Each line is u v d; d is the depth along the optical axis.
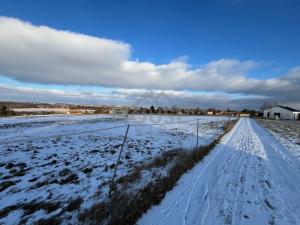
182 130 24.14
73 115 51.81
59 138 15.91
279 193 6.51
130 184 6.42
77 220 4.59
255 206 5.64
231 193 6.38
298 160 11.05
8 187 6.48
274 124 43.56
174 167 8.02
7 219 4.74
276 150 13.56
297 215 5.30
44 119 36.34
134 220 4.62
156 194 5.82
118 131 21.64
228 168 8.91
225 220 4.92
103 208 4.84
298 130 29.73
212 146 13.41
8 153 10.80
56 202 5.53
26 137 16.64
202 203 5.64
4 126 23.97
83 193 6.08
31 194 6.02
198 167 8.74
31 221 4.68
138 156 10.85
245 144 15.46
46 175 7.60
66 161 9.51
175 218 4.88
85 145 13.68
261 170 8.89
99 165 8.91
